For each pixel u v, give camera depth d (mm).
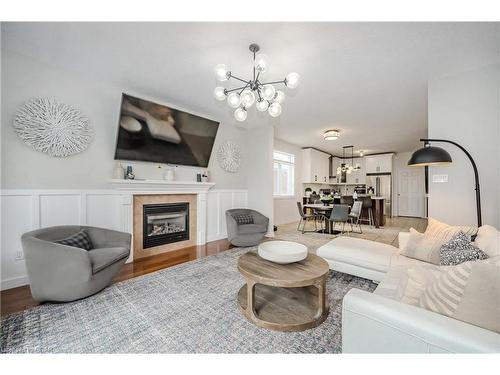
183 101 3688
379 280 2213
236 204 5047
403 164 8836
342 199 6598
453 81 2717
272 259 1940
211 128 4230
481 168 2529
